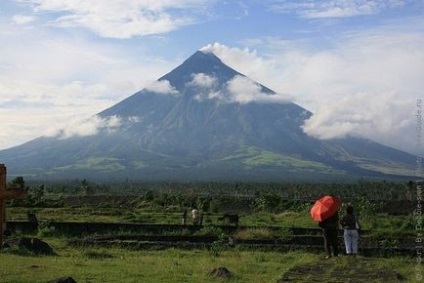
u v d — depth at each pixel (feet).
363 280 54.70
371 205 151.02
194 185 479.00
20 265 64.95
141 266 68.90
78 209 175.83
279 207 193.57
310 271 57.82
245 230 107.96
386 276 56.13
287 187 400.06
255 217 150.30
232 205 205.87
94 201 229.66
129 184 505.25
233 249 88.43
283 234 102.53
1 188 78.89
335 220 66.49
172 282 58.34
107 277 60.34
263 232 103.81
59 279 53.42
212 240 100.42
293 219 141.59
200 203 188.96
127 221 142.10
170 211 177.78
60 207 188.03
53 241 97.45
